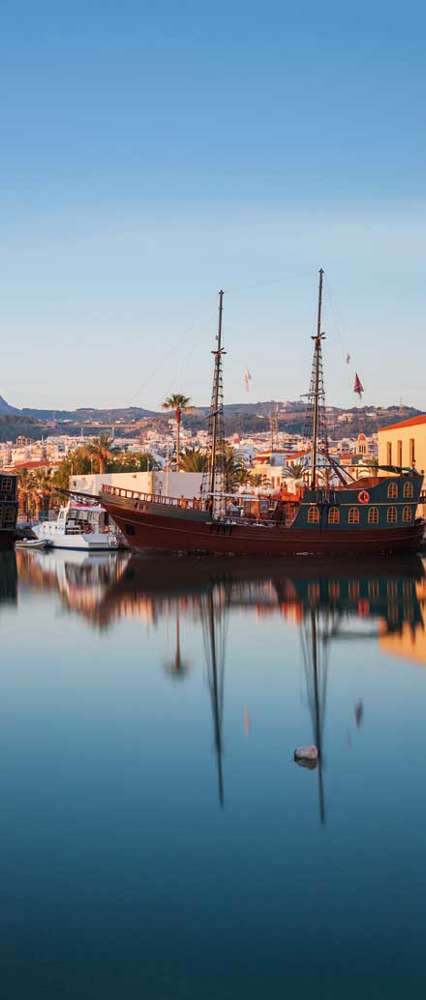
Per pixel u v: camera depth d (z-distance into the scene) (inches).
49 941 627.8
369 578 2913.4
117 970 595.2
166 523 3796.8
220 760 992.9
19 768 973.8
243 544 3816.4
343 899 677.9
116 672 1459.2
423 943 621.0
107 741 1069.8
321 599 2349.9
